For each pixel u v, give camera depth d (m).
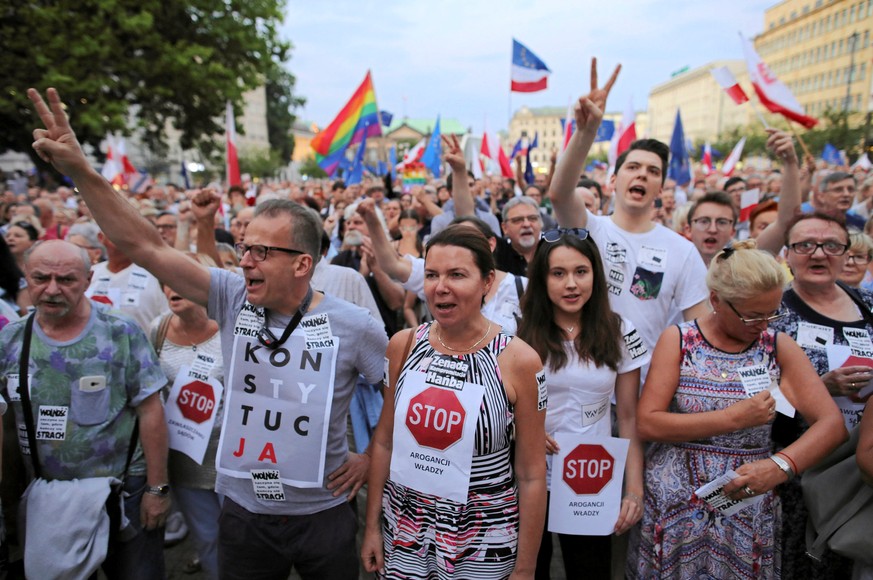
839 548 2.18
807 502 2.34
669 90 101.69
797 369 2.23
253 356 2.19
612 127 13.55
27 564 2.32
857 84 48.28
